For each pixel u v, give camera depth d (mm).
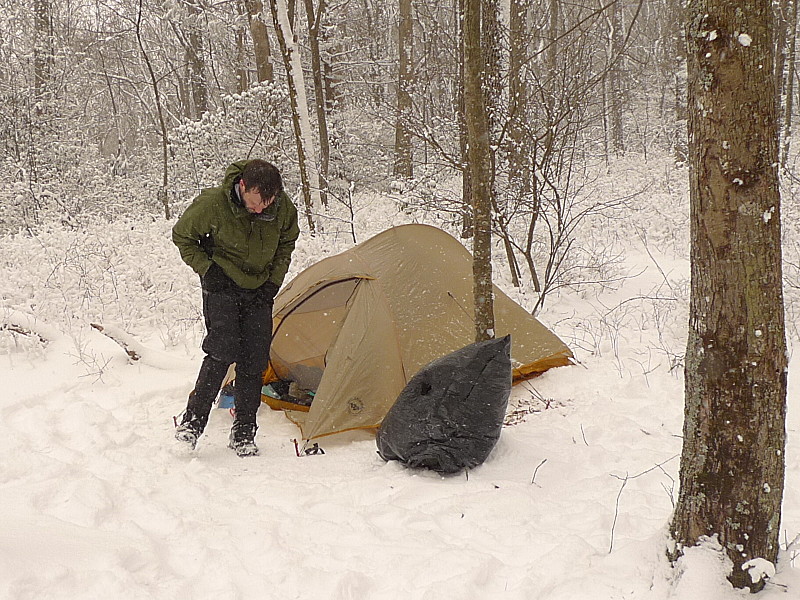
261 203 4004
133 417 4836
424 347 4953
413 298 5133
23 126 14742
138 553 2889
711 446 2416
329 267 5508
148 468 4008
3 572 2502
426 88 12445
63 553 2760
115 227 10969
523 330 5559
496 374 3918
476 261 4730
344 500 3625
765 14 2166
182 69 22578
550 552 2891
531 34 8781
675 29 19281
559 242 7777
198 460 4141
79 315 7137
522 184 8562
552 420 4801
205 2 17438
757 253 2252
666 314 7191
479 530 3225
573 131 7902
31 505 3395
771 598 2377
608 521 3266
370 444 4520
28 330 6176
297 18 14844
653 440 4406
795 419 4586
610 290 8500
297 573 2809
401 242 5539
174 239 4184
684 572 2436
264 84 13852
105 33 19516
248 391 4328
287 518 3373
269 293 4359
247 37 19703
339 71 18094
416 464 3963
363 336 4859
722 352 2340
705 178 2283
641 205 13789
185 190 14445
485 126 4602
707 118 2250
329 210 13195
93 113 21344
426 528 3283
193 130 14102
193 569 2895
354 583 2740
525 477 3920
